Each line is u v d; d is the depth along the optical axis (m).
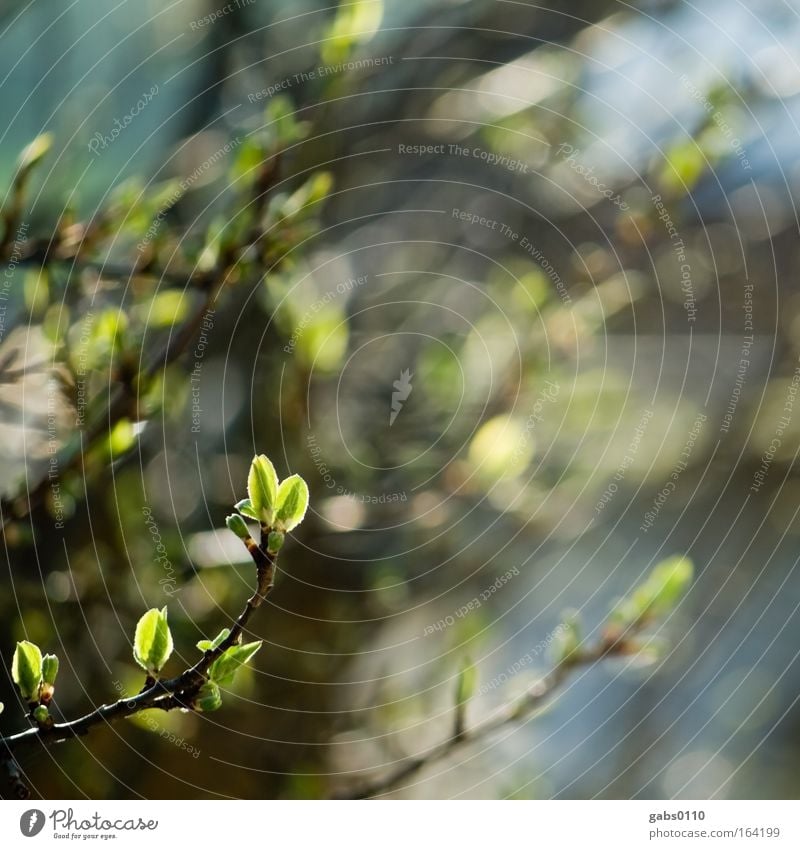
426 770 1.05
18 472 0.95
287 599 1.06
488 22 1.21
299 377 1.03
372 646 1.16
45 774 0.99
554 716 1.36
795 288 1.28
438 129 1.19
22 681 0.83
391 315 1.17
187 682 0.81
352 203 1.15
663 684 1.40
